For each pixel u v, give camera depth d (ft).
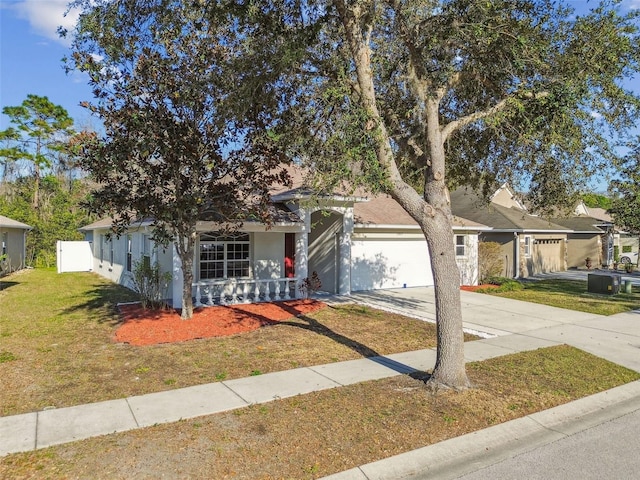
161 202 33.17
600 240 106.83
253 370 25.18
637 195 60.54
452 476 15.01
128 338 31.81
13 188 131.85
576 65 24.49
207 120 33.06
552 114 23.98
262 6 23.85
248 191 36.35
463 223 66.13
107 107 31.30
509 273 79.61
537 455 16.53
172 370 25.00
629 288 60.54
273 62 24.84
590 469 15.44
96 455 15.34
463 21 23.29
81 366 25.62
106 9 23.73
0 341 31.37
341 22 25.12
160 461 14.99
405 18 24.47
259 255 53.16
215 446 16.08
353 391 21.83
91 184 118.42
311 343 31.35
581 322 41.06
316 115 27.78
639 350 31.27
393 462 15.56
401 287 62.90
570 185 29.04
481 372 25.21
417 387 22.39
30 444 16.12
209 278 50.08
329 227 57.11
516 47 23.95
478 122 29.86
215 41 30.83
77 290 59.88
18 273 86.12
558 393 22.44
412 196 22.22
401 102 29.35
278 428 17.62
